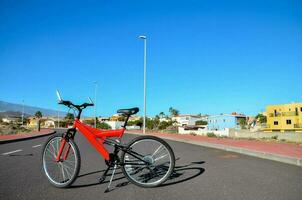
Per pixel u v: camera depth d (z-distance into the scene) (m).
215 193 5.11
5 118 142.62
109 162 5.47
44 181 5.95
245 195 5.00
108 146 5.49
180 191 5.23
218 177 6.49
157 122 94.00
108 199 4.73
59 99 5.49
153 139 5.44
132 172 5.45
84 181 6.00
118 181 6.00
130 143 5.43
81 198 4.78
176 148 14.55
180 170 7.43
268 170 7.55
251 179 6.30
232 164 8.58
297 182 6.07
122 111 5.48
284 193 5.15
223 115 95.81
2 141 17.75
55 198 4.76
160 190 5.30
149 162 5.43
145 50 35.91
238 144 15.86
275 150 11.78
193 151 12.84
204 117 142.50
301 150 11.95
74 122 5.59
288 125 74.00
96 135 5.49
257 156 10.94
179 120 141.00
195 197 4.86
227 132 51.00
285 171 7.44
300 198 4.87
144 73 35.91
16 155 10.50
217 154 11.54
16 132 38.91
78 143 17.45
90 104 5.64
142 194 5.03
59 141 5.56
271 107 77.44
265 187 5.58
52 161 5.60
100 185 5.66
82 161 8.98
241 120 97.00
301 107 72.56
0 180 6.03
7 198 4.73
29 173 6.79
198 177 6.48
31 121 128.38
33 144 16.56
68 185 5.36
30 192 5.10
